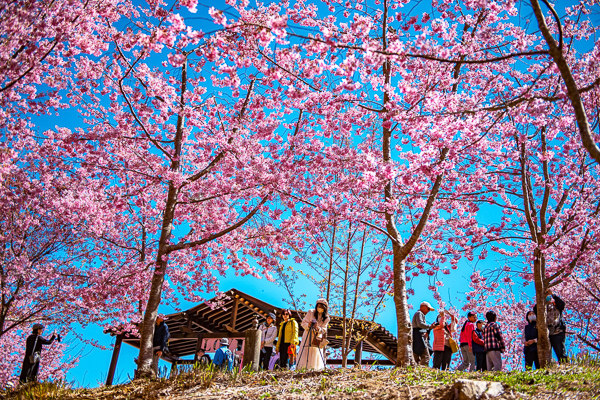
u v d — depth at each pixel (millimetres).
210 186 9562
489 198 9703
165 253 9336
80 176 10945
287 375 6184
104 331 13625
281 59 5438
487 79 8578
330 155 8195
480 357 8172
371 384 5223
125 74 8336
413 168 6488
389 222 7562
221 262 11227
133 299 11805
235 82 6094
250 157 8609
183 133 10383
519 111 5824
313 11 6715
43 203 10766
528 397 4410
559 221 9477
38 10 5891
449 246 9773
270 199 9375
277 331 9594
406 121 6078
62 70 8398
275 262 10266
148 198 10289
